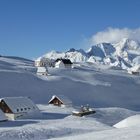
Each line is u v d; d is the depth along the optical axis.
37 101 118.38
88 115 88.88
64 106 102.94
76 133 62.00
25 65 198.38
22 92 129.62
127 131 41.19
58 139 42.84
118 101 141.88
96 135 40.56
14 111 79.25
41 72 162.25
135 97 154.62
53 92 137.00
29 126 65.81
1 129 61.50
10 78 140.38
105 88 155.50
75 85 150.00
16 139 55.47
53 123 71.44
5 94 123.00
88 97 139.00
